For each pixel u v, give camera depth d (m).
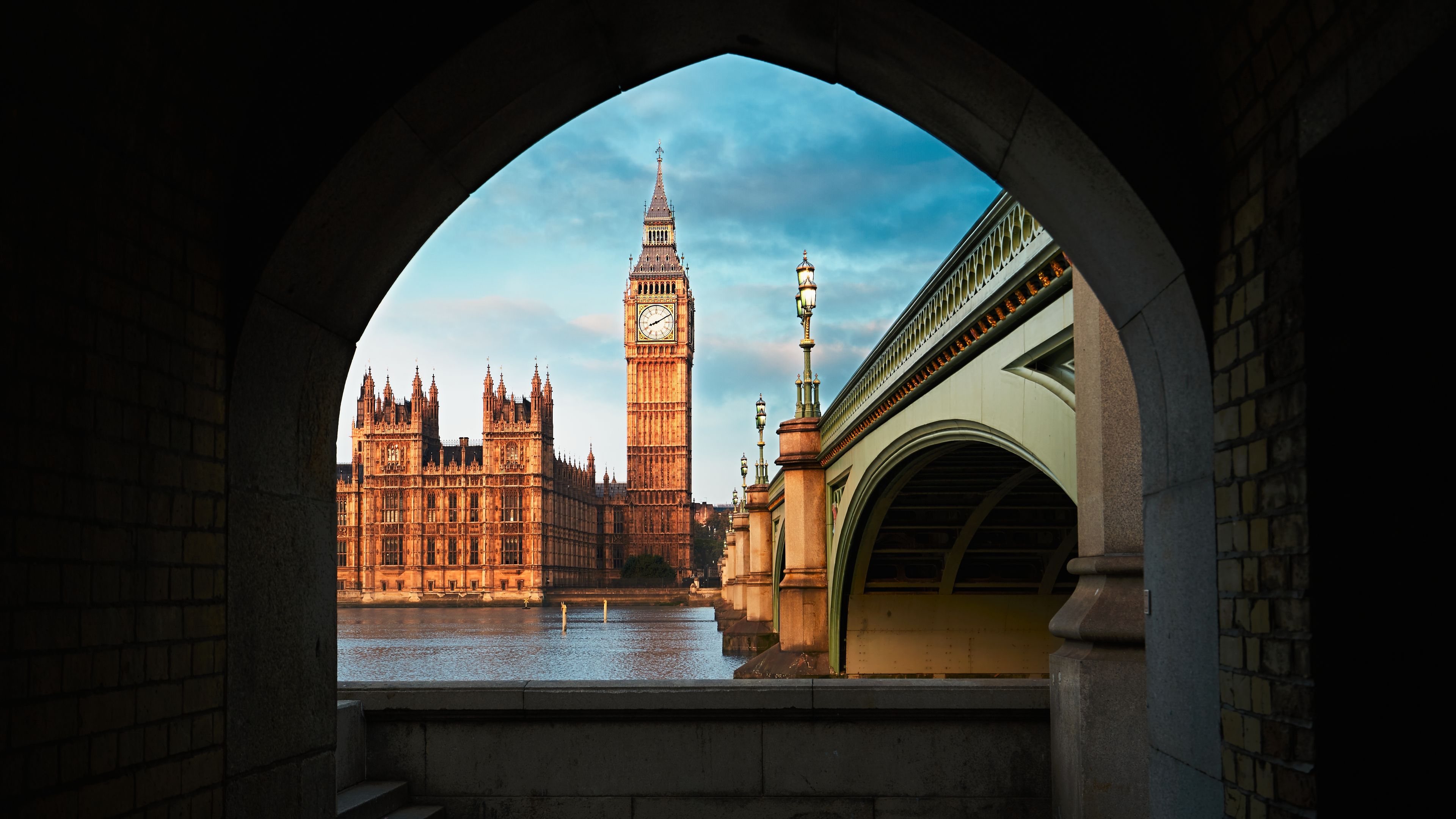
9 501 2.76
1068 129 3.89
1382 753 2.98
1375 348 3.07
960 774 6.70
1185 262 3.76
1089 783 5.92
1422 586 3.01
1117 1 3.81
